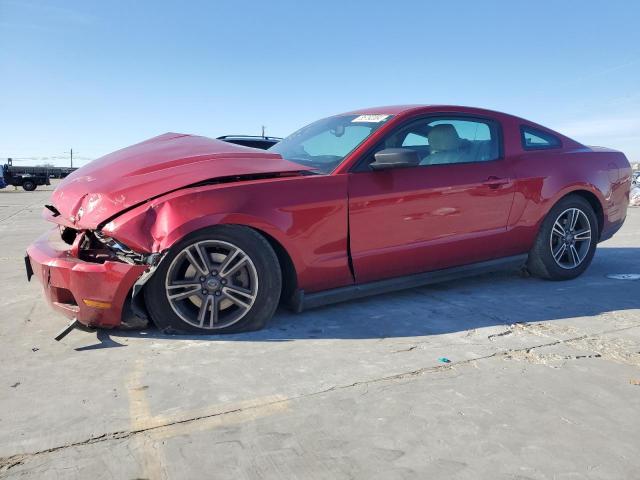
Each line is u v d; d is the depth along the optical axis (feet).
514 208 13.12
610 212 15.07
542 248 13.83
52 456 5.98
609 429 6.61
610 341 9.68
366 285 11.43
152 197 9.36
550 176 13.64
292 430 6.54
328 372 8.24
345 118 13.25
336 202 10.56
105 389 7.63
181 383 7.82
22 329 10.34
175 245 9.29
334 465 5.84
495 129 13.44
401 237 11.46
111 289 9.06
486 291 13.28
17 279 15.20
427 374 8.19
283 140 14.12
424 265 12.02
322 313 11.30
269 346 9.33
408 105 12.76
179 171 9.91
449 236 12.16
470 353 9.07
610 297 12.74
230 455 6.01
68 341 9.56
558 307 11.87
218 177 9.85
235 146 11.55
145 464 5.85
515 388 7.72
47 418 6.81
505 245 13.23
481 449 6.15
